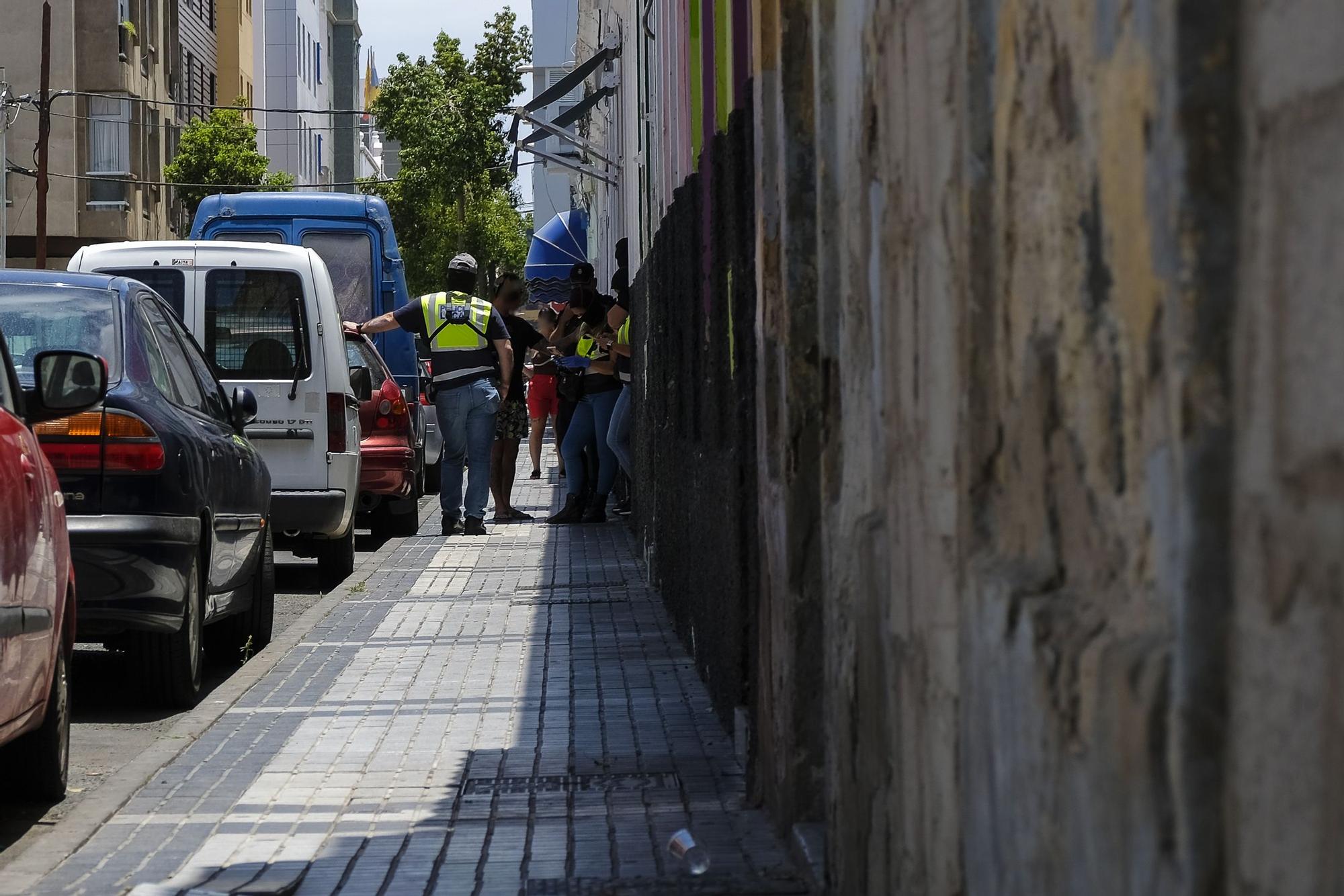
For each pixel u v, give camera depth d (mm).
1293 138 1895
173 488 9844
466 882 6242
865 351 4828
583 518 24609
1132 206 2342
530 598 15219
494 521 24359
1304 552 1849
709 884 6035
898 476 4184
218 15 106812
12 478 6855
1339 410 1789
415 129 84438
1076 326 2660
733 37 7969
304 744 8977
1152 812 2197
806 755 6316
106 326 10258
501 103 85250
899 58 4168
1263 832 1928
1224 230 2076
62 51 67312
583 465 24312
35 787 7699
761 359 6871
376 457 20859
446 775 8180
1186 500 2131
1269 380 1952
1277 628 1910
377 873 6398
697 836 6824
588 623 13500
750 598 7613
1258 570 1968
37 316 10242
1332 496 1793
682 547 12086
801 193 6199
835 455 5598
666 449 13812
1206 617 2092
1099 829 2410
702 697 10133
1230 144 2066
